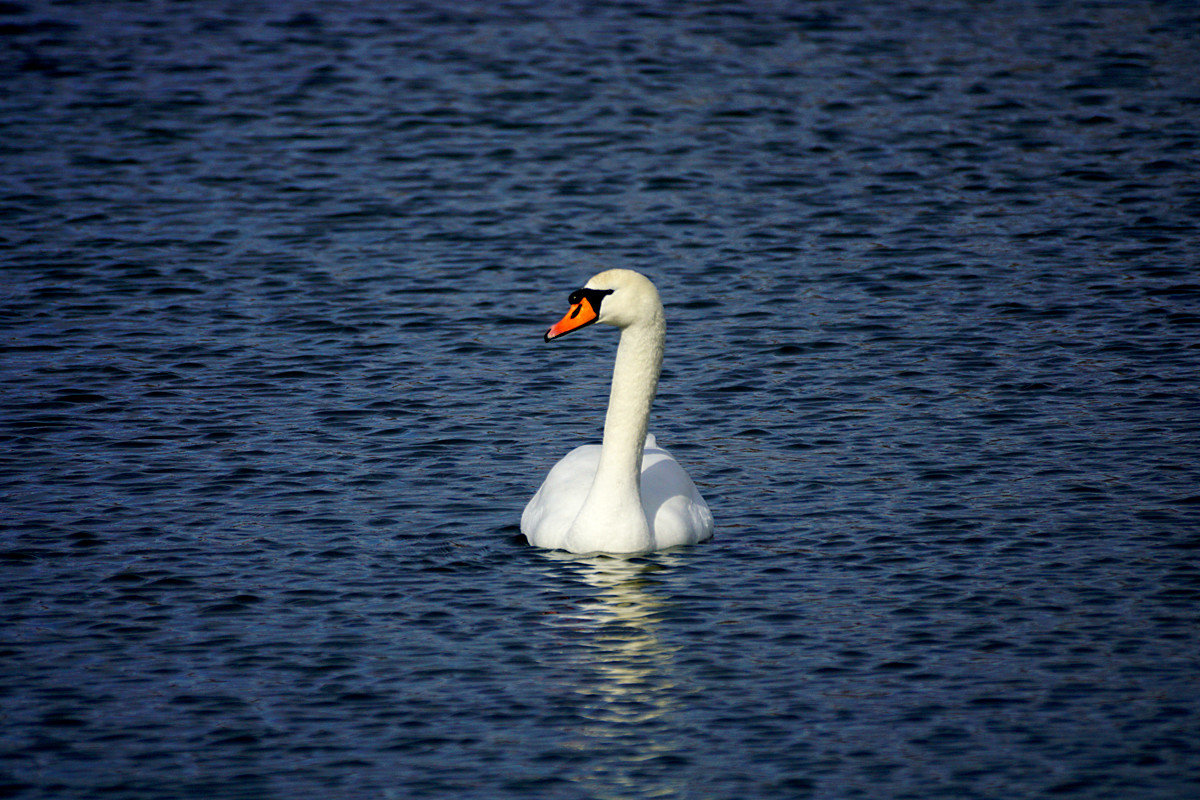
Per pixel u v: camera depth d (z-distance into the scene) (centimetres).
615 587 1371
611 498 1448
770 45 3425
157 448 1700
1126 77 3155
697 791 1061
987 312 2105
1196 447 1658
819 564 1415
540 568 1415
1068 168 2686
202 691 1194
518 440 1748
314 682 1208
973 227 2442
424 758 1104
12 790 1062
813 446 1708
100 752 1111
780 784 1067
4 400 1825
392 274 2295
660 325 1447
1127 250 2319
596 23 3606
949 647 1252
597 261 2342
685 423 1784
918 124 2925
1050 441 1692
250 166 2747
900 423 1762
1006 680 1198
